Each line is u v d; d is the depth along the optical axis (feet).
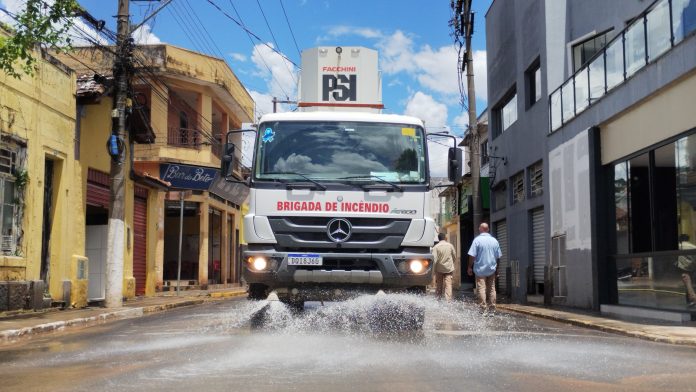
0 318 37.01
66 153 47.21
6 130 39.34
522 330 32.60
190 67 85.81
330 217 27.04
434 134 30.32
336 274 26.45
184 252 90.38
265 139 28.50
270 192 27.27
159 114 84.89
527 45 66.54
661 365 20.48
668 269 37.52
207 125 90.74
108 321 39.70
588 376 18.29
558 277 56.49
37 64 42.88
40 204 43.42
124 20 48.16
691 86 34.76
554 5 60.29
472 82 66.95
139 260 65.67
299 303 32.14
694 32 33.60
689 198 35.37
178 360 20.92
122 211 48.19
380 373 18.43
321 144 28.37
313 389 16.24
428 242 27.48
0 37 33.40
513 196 74.28
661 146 38.50
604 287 46.65
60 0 34.06
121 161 48.01
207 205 91.50
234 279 108.37
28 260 41.78
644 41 40.01
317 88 32.12
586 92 49.93
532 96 67.62
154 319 40.01
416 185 27.81
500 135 79.30
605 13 54.03
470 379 17.62
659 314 38.01
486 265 43.88
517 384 16.99
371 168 27.99
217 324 34.40
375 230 27.07
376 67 32.68
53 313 41.34
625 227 44.19
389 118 29.07
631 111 42.29
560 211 55.62
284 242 26.91
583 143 49.96
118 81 48.34
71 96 48.06
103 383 17.24
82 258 49.01
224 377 17.83
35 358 22.40
